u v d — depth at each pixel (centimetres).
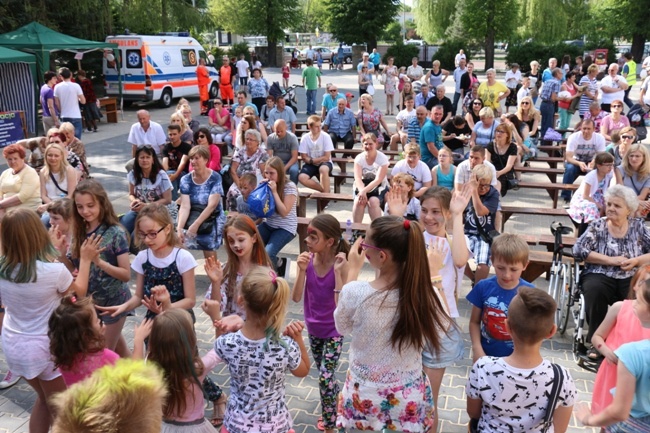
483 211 605
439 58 3969
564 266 583
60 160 705
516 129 1174
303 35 7850
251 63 4047
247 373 314
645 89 1524
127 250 458
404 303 284
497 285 381
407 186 676
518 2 3766
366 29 4669
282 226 648
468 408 304
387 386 292
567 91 1586
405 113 1291
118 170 1300
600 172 703
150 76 2255
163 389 179
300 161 1225
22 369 377
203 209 680
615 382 347
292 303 671
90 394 164
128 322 627
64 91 1448
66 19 2417
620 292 532
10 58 1584
